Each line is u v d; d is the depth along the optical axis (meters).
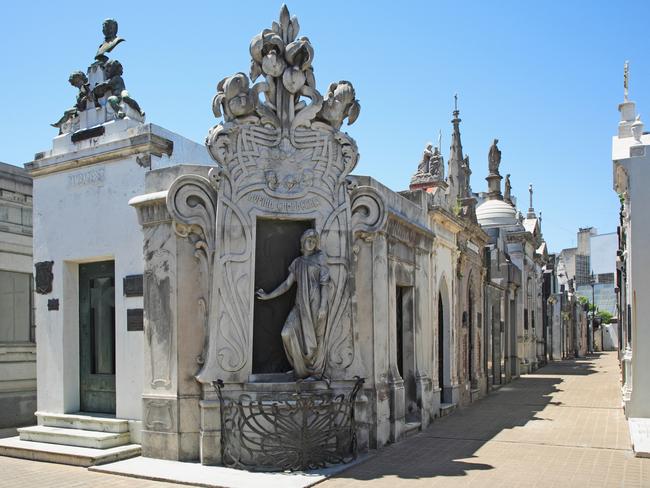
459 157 19.06
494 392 20.70
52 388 11.52
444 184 16.20
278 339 10.10
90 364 11.51
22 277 14.85
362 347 10.47
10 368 14.34
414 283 12.95
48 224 11.78
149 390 9.84
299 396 9.13
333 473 8.84
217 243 9.55
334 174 10.26
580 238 82.00
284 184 9.96
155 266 9.92
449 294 16.02
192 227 9.67
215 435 9.29
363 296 10.56
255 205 9.82
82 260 11.45
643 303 13.27
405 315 12.98
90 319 11.59
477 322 19.33
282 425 9.10
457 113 19.20
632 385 13.35
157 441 9.68
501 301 24.14
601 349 67.94
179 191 9.58
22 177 14.77
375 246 10.66
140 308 10.43
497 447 10.95
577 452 10.55
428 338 13.87
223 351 9.47
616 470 9.26
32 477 8.91
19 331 14.71
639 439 10.99
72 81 12.00
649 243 13.27
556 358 43.44
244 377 9.52
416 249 13.12
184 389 9.54
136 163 10.76
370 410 10.45
